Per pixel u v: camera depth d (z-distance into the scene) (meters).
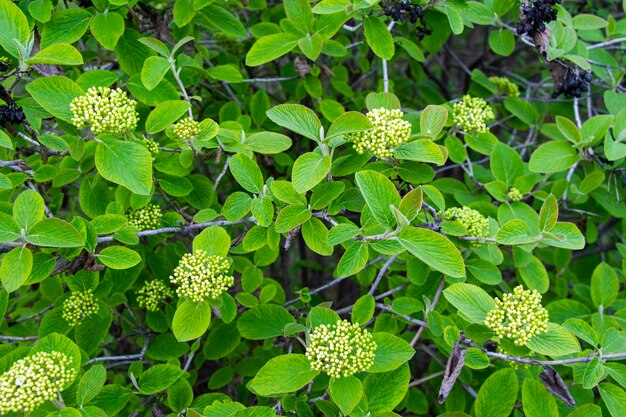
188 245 0.82
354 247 0.51
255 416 0.48
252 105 0.77
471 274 0.63
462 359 0.50
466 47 1.23
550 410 0.52
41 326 0.60
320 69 0.78
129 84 0.63
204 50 0.81
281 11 0.87
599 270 0.69
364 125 0.50
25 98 0.60
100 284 0.61
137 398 0.65
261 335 0.59
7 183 0.51
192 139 0.59
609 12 1.09
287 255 1.09
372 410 0.52
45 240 0.50
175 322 0.53
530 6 0.64
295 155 0.92
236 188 0.92
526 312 0.49
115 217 0.56
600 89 0.99
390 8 0.64
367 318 0.56
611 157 0.65
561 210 0.85
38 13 0.61
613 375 0.52
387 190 0.49
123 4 0.65
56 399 0.49
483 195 0.74
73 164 0.61
